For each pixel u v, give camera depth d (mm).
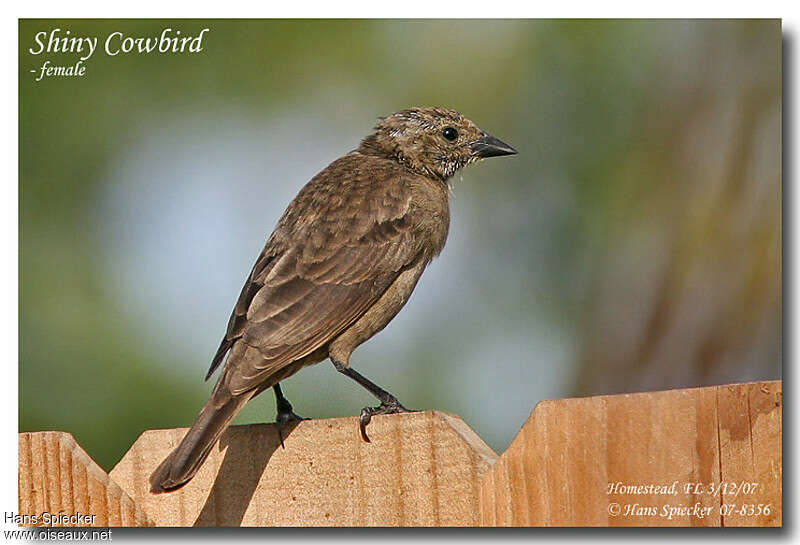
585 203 12922
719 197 12719
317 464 7207
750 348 12492
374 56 13320
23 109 12359
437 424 6781
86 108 12609
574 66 13125
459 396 12242
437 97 13234
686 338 12555
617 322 12672
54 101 12500
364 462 7023
